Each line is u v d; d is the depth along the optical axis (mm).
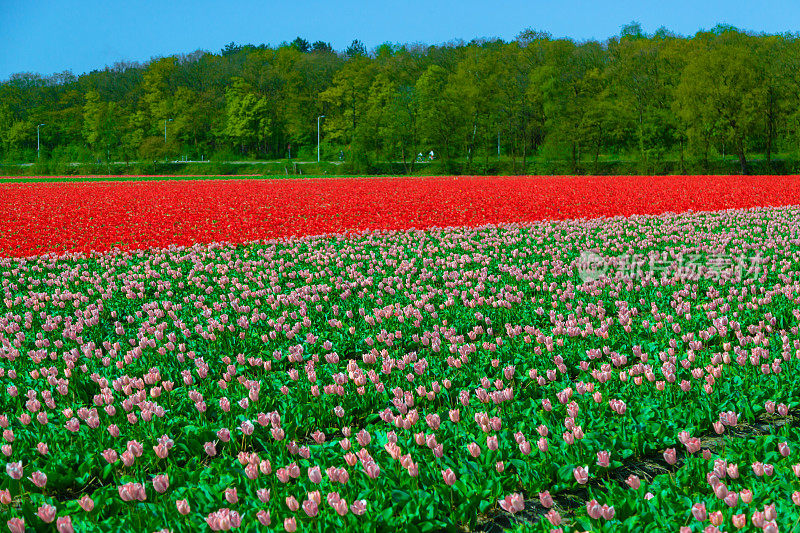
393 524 3832
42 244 16344
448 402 5973
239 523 3594
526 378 6578
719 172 62594
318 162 83875
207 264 13750
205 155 107875
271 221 20234
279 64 130250
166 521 3877
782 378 5938
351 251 14555
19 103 128500
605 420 5344
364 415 5875
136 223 20719
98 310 9828
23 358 7441
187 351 7746
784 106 58281
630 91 68875
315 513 3541
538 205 23922
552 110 74188
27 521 3967
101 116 109312
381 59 119438
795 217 19062
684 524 3705
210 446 4691
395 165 80625
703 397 5617
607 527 3752
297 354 6645
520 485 4500
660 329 7941
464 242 15461
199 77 128750
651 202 24312
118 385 6035
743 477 4312
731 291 9258
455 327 8469
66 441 5227
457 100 76875
